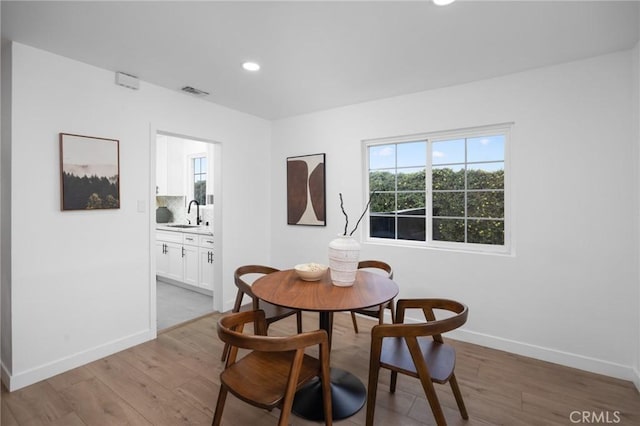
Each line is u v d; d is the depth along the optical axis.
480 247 2.87
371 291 1.97
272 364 1.65
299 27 1.93
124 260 2.69
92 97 2.46
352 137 3.47
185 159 5.57
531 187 2.54
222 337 1.44
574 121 2.38
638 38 2.05
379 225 3.44
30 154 2.16
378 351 1.62
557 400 2.01
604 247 2.29
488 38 2.06
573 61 2.37
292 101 3.36
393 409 1.92
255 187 3.99
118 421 1.83
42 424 1.80
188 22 1.88
